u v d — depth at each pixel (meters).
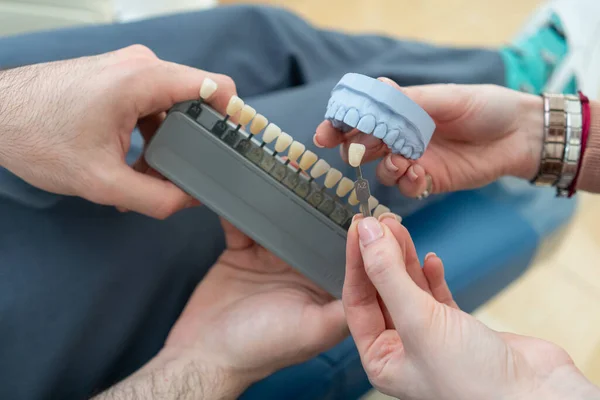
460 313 0.37
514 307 1.06
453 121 0.59
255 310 0.53
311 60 0.87
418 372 0.37
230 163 0.49
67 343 0.55
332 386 0.67
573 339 1.02
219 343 0.54
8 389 0.53
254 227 0.50
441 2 1.55
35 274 0.53
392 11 1.54
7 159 0.50
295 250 0.50
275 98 0.73
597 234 1.14
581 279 1.09
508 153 0.62
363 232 0.38
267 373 0.56
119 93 0.47
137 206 0.51
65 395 0.58
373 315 0.42
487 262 0.78
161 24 0.77
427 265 0.45
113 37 0.75
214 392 0.52
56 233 0.55
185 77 0.50
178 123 0.50
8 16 1.05
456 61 0.91
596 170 0.61
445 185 0.63
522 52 0.98
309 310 0.51
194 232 0.65
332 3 1.57
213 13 0.81
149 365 0.54
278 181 0.49
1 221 0.53
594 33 1.03
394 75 0.82
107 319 0.58
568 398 0.34
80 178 0.49
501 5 1.51
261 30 0.84
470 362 0.35
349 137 0.48
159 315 0.64
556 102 0.60
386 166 0.48
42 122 0.48
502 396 0.34
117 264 0.58
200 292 0.59
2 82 0.51
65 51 0.71
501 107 0.58
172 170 0.51
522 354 0.38
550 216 0.88
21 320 0.52
